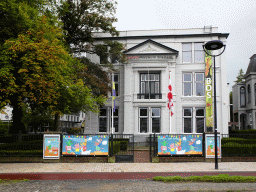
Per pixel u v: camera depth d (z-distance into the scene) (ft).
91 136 48.57
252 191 26.37
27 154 48.06
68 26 78.28
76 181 32.04
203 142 48.93
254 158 48.93
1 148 49.16
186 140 48.80
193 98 87.97
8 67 40.68
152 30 92.58
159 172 38.11
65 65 51.57
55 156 47.91
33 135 52.65
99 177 34.65
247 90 118.93
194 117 87.51
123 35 93.30
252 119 111.55
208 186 28.17
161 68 86.28
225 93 87.20
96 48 82.12
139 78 87.71
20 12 44.37
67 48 65.82
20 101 48.24
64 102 57.98
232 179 30.73
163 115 84.53
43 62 44.75
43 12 58.49
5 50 40.93
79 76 71.51
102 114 91.66
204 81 89.15
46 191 26.76
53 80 48.24
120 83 91.35
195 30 91.09
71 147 48.34
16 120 74.64
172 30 92.12
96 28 80.33
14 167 42.50
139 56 86.79
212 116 85.61
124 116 86.28
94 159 48.06
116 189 27.40
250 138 49.83
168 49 86.63
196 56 90.33
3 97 44.06
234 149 49.44
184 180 31.35
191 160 48.34
